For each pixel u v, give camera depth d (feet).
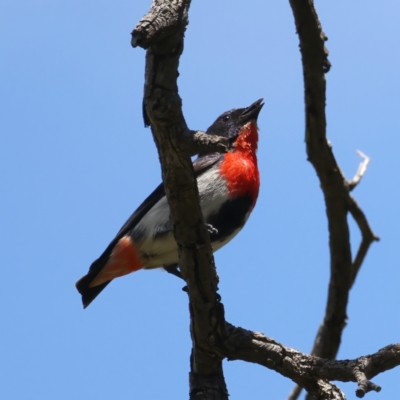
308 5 35.24
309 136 40.11
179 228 28.04
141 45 23.49
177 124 24.68
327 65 37.32
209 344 30.42
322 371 27.84
